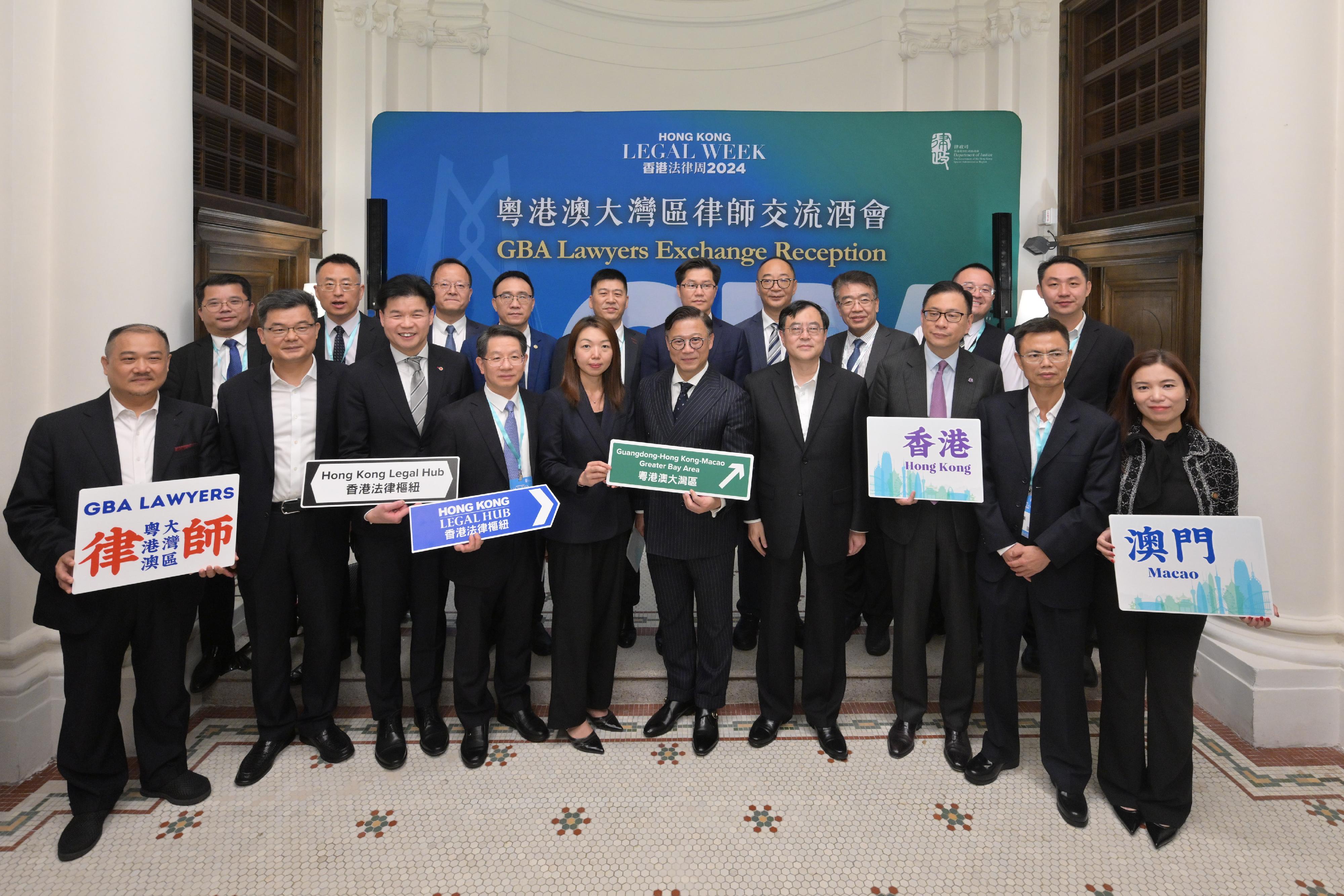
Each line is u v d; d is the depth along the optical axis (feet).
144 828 6.79
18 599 7.75
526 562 8.25
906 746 8.07
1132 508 6.56
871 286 10.18
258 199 15.42
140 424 6.95
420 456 7.88
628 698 9.41
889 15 19.49
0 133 7.58
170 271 8.75
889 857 6.48
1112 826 6.86
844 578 8.23
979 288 10.48
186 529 6.61
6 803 7.18
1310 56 7.91
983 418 7.57
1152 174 14.75
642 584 13.57
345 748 7.97
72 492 6.62
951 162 14.83
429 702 8.30
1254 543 6.19
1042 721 7.29
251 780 7.50
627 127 14.93
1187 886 6.12
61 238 8.07
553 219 14.99
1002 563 7.32
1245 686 8.25
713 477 7.43
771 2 20.88
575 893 6.04
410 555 8.03
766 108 21.24
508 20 19.03
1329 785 7.47
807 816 7.04
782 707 8.39
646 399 8.28
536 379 10.73
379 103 17.54
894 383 8.38
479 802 7.23
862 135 14.88
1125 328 15.14
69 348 8.07
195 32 13.76
